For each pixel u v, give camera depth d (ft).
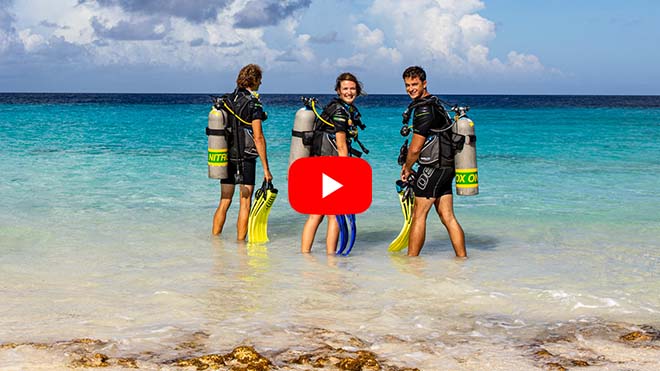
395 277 16.48
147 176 37.40
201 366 10.15
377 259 18.81
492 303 14.20
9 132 74.54
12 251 19.07
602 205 28.25
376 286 15.57
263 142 21.29
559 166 44.29
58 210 26.25
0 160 44.73
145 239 21.27
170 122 104.63
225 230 23.30
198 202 28.84
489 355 10.98
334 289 15.28
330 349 11.10
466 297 14.62
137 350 10.91
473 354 11.03
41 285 15.37
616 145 62.44
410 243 19.25
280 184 34.88
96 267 17.33
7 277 16.06
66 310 13.30
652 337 11.99
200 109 174.70
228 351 10.94
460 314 13.43
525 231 22.77
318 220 19.74
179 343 11.32
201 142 63.10
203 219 25.05
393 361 10.65
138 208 27.07
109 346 11.08
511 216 25.68
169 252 19.48
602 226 23.50
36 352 10.66
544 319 13.14
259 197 21.06
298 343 11.42
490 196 31.01
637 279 16.26
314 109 19.99
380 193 31.86
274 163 46.88
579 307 13.92
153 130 82.79
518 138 73.46
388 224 24.58
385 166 43.04
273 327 12.32
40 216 24.86
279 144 64.49
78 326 12.23
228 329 12.17
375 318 13.07
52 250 19.31
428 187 18.74
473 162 18.76
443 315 13.34
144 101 323.57
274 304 13.97
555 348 11.38
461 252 19.01
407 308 13.80
